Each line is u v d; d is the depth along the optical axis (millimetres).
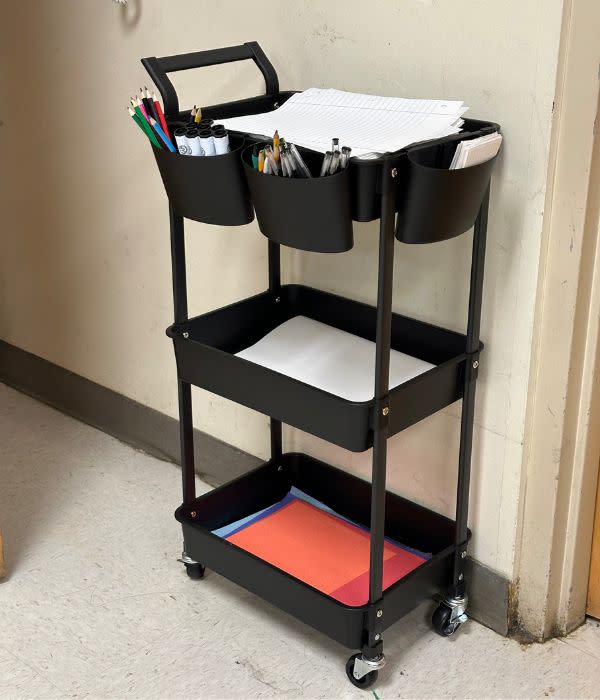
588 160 1502
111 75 2168
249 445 2236
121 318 2420
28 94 2385
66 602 1945
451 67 1617
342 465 2049
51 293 2586
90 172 2324
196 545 1894
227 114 1730
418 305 1808
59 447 2504
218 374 1738
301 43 1819
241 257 2080
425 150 1485
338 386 1656
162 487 2334
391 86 1719
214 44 1966
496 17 1529
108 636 1854
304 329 1869
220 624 1886
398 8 1653
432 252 1747
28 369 2752
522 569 1815
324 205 1399
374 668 1694
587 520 1797
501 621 1851
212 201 1561
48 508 2248
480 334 1715
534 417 1701
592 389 1669
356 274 1880
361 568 1863
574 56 1466
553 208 1560
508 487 1766
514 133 1560
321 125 1575
